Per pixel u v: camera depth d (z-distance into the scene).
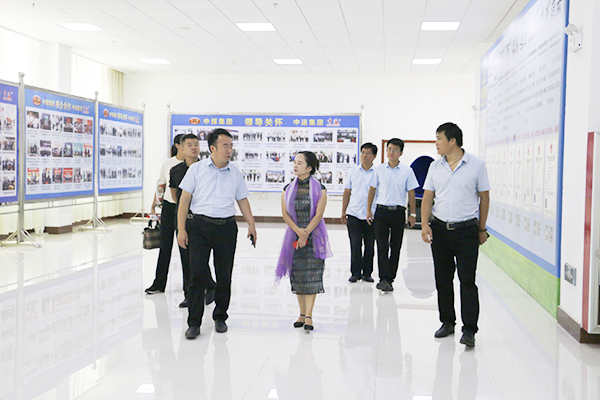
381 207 6.29
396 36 10.56
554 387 3.51
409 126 14.56
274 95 14.91
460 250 4.33
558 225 5.14
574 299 4.71
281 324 5.01
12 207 10.70
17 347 4.25
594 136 4.22
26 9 9.07
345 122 14.39
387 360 4.02
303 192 4.71
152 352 4.16
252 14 9.14
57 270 7.46
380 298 6.08
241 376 3.67
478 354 4.17
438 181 4.36
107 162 12.29
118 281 6.81
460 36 10.52
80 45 11.84
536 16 5.96
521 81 6.62
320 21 9.53
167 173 6.05
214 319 4.77
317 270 4.75
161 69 14.57
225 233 4.57
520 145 6.64
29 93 9.63
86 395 3.33
